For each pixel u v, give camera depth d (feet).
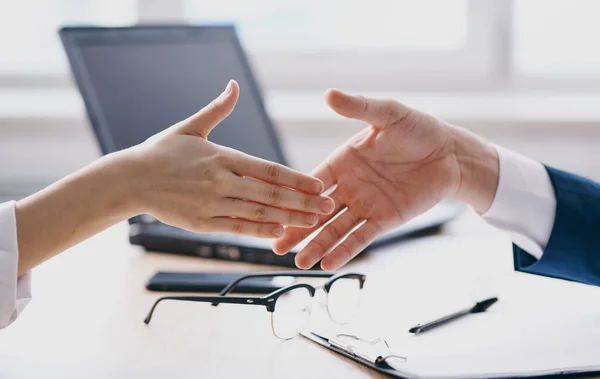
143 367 2.69
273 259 4.12
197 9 8.33
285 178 3.01
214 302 3.12
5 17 8.36
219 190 2.96
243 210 2.98
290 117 7.38
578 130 7.28
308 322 3.13
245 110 4.77
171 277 3.76
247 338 3.01
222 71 4.80
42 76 8.47
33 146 7.58
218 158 2.99
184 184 2.96
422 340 2.89
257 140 4.76
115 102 4.43
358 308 3.32
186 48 4.74
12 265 2.90
